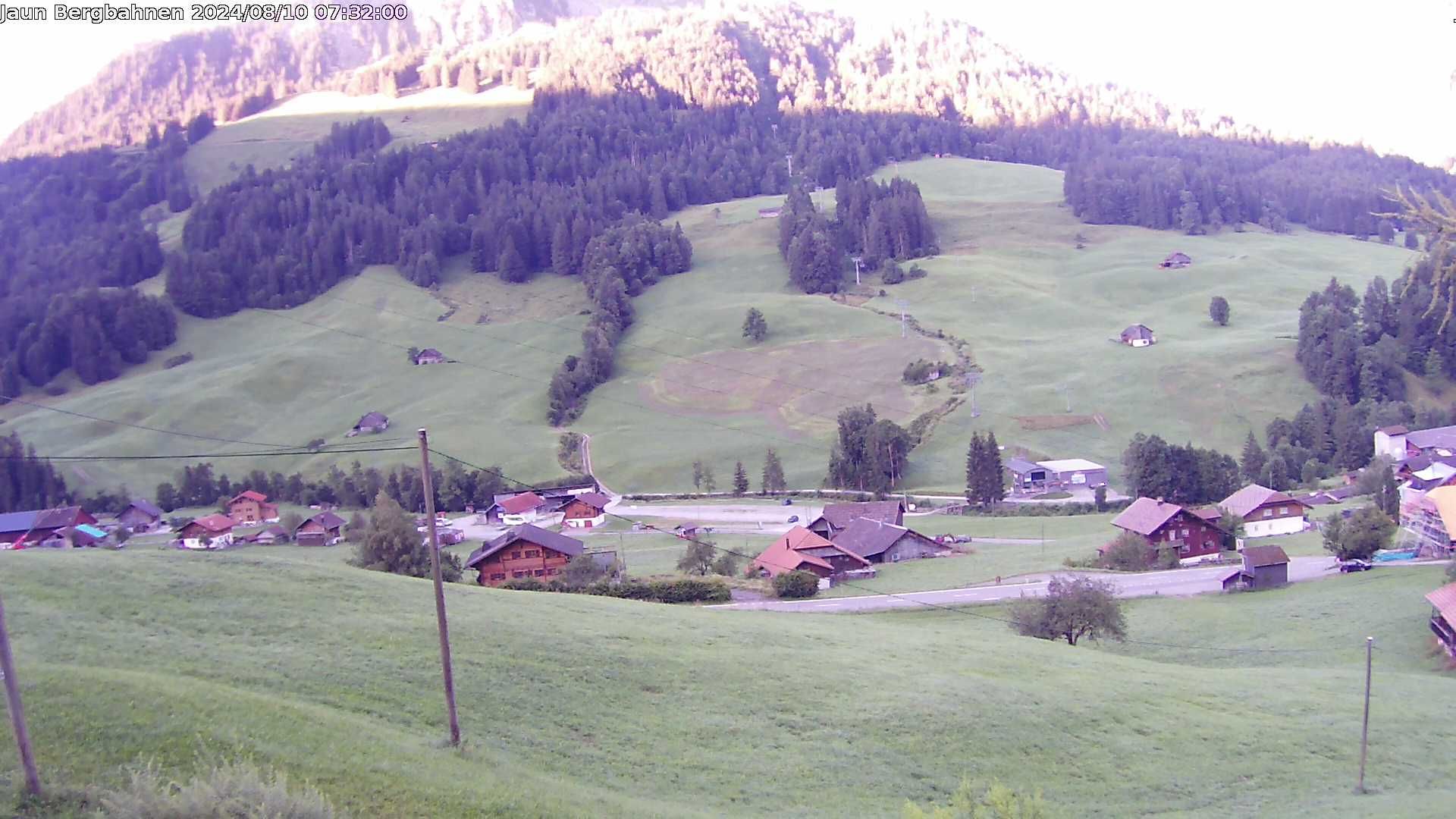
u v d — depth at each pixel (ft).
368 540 251.60
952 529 358.23
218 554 165.37
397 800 87.40
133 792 74.23
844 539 312.29
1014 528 355.56
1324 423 446.60
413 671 125.80
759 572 278.05
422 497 459.73
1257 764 124.06
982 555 302.25
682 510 415.85
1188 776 119.96
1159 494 377.09
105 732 87.56
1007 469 439.22
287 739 94.48
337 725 102.27
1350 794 116.47
